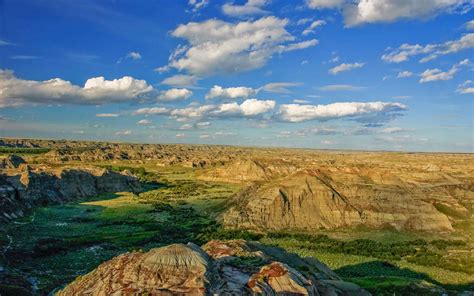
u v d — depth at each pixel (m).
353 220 111.31
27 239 88.31
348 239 101.19
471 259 86.94
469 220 114.94
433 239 102.62
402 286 66.44
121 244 89.12
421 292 64.94
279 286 46.03
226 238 98.06
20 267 69.75
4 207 107.12
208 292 43.28
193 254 48.06
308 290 47.38
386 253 90.38
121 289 44.88
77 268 71.50
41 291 59.53
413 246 96.94
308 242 98.19
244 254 55.12
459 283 73.69
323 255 88.25
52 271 69.31
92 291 47.44
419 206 114.75
